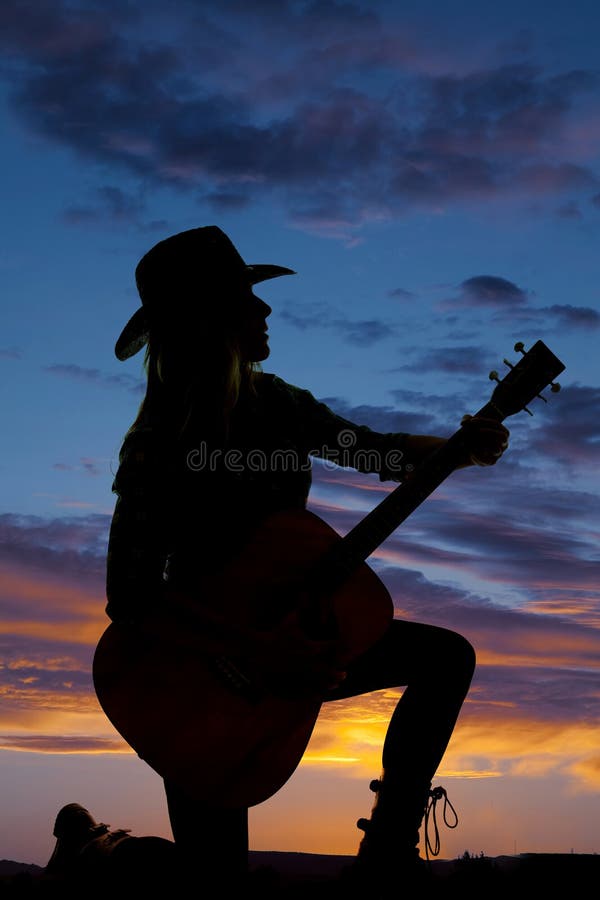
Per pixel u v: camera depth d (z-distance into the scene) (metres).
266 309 2.78
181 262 2.70
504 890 2.68
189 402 2.62
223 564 2.57
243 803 2.43
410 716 2.55
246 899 2.48
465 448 2.67
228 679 2.46
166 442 2.57
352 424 2.86
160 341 2.70
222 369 2.65
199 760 2.43
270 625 2.53
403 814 2.46
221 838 2.49
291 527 2.64
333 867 4.46
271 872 2.59
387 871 2.41
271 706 2.48
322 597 2.57
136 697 2.44
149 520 2.49
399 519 2.66
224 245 2.75
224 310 2.69
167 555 2.62
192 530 2.57
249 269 2.79
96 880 2.68
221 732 2.45
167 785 2.51
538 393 2.75
